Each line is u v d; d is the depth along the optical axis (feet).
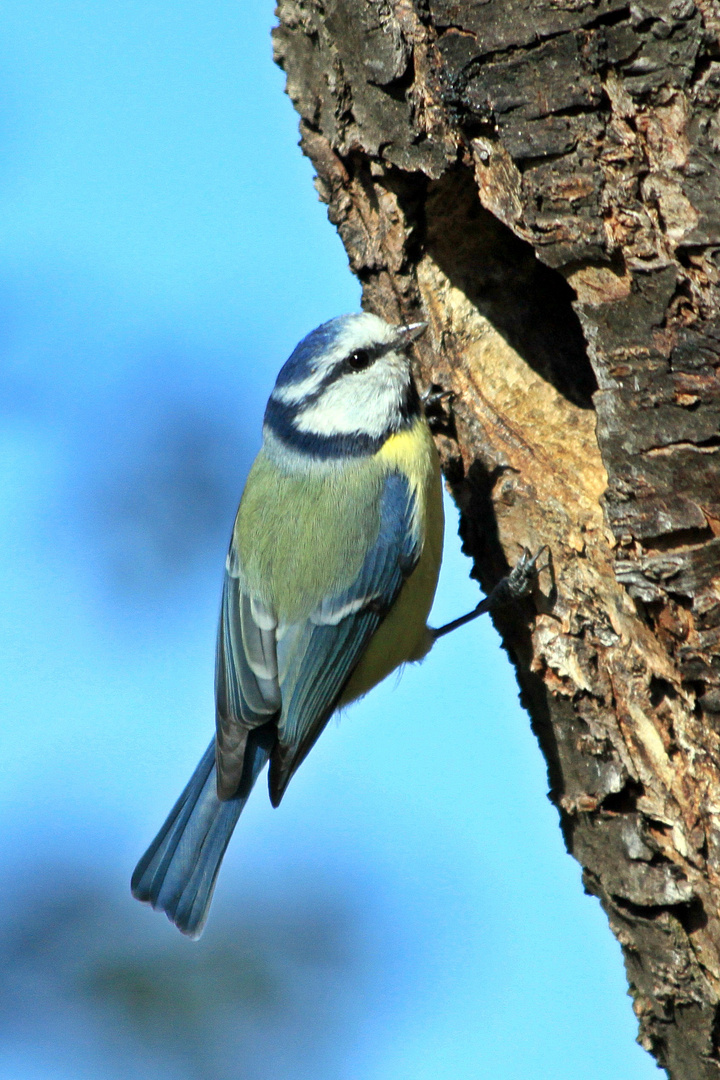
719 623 23.84
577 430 31.76
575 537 28.53
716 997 25.35
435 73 29.04
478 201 32.24
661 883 25.55
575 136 25.99
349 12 30.30
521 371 33.32
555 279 34.27
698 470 24.20
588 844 27.30
